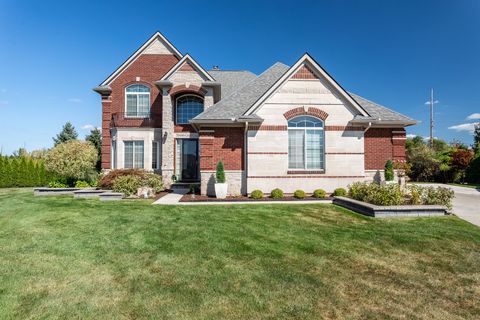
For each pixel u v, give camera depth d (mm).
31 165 29016
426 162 32969
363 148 16688
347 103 16688
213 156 16719
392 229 9227
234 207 12922
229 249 7418
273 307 4637
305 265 6434
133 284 5465
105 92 24078
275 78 19844
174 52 24578
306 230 9156
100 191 17453
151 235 8625
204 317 4332
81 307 4625
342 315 4438
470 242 7961
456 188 23891
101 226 9680
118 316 4363
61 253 7180
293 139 16656
